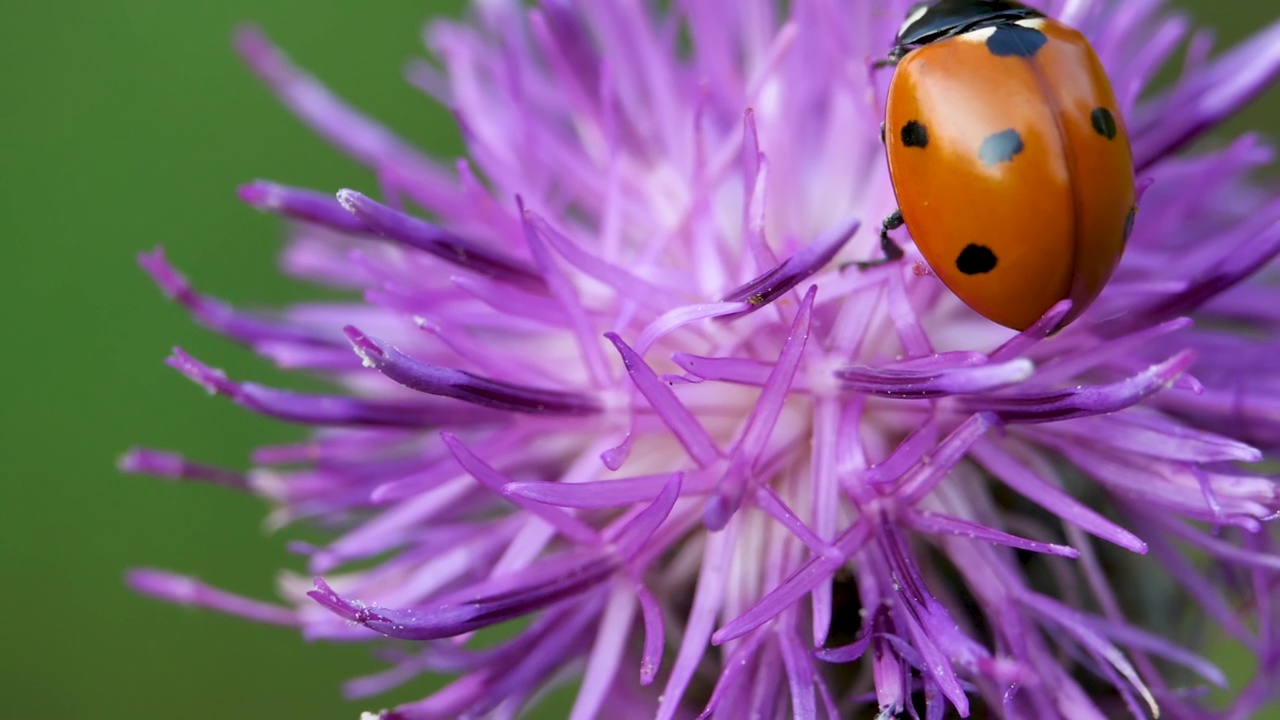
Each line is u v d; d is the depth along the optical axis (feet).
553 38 0.25
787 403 0.23
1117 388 0.21
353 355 0.24
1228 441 0.22
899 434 0.23
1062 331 0.23
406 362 0.22
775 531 0.22
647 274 0.23
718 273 0.23
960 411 0.22
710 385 0.23
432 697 0.22
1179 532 0.23
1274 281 0.25
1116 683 0.22
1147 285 0.23
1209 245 0.23
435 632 0.22
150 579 0.24
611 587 0.23
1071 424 0.22
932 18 0.23
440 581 0.23
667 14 0.25
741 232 0.24
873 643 0.21
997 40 0.21
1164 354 0.23
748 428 0.22
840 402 0.22
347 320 0.25
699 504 0.23
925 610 0.21
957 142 0.21
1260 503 0.22
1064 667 0.22
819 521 0.22
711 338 0.23
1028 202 0.21
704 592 0.22
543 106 0.26
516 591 0.22
